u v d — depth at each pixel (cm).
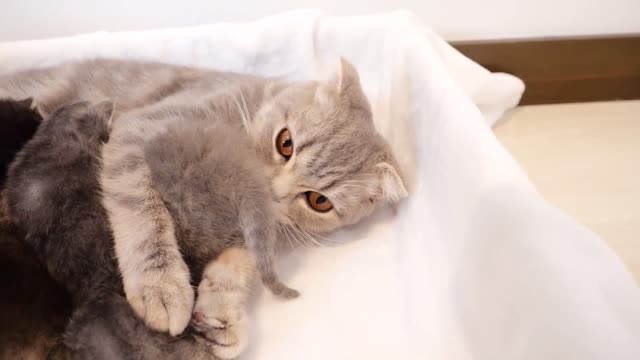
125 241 31
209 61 45
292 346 34
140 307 30
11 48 43
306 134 37
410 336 34
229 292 32
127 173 32
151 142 33
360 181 37
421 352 33
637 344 24
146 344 29
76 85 42
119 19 51
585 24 54
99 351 28
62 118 34
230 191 32
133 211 31
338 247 39
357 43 45
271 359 33
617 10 53
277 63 46
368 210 39
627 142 52
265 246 32
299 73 46
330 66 45
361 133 38
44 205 31
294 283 37
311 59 45
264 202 33
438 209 36
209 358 31
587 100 56
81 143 33
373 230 40
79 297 30
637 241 43
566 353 25
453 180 33
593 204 46
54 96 41
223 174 32
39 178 32
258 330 34
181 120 34
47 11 50
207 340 31
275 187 36
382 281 37
